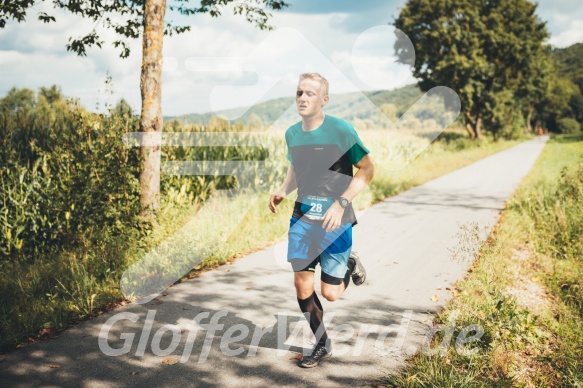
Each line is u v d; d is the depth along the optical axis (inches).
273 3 349.1
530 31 1416.1
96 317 175.6
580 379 131.4
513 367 139.0
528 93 1665.8
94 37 325.7
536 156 1026.7
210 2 341.4
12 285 198.4
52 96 325.4
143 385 128.3
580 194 334.6
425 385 124.8
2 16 293.1
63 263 219.6
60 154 264.8
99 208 256.2
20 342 153.6
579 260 241.3
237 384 129.0
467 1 1254.9
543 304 189.3
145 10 268.8
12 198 248.2
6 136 297.4
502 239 271.0
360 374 133.7
